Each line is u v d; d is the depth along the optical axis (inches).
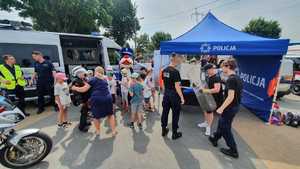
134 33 1164.5
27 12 642.8
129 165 118.4
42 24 689.6
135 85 171.2
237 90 117.4
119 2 1048.8
